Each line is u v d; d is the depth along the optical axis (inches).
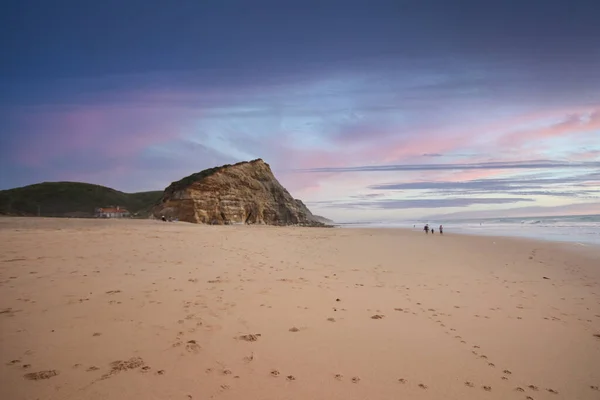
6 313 255.1
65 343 208.2
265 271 489.7
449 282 464.8
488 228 2192.4
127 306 288.2
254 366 192.7
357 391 171.6
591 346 245.4
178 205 2166.6
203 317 270.5
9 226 897.5
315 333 249.0
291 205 2957.7
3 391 152.3
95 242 657.0
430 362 209.9
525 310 334.6
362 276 488.7
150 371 179.5
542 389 184.9
